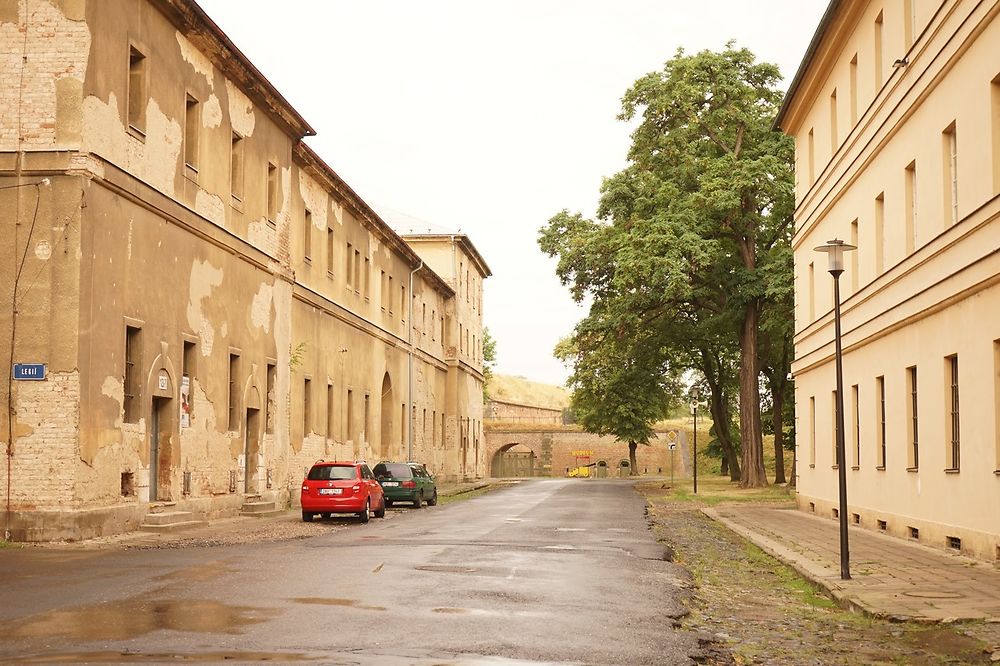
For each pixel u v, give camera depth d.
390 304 51.03
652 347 53.84
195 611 10.78
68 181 20.03
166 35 24.14
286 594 12.18
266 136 31.61
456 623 10.21
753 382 47.94
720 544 21.83
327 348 39.03
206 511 26.12
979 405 17.42
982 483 17.27
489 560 16.64
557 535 22.44
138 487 22.38
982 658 9.53
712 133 47.12
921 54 20.38
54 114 20.12
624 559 17.44
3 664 7.95
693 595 13.30
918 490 21.09
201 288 26.22
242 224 29.39
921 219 20.77
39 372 19.70
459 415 68.50
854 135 26.14
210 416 26.77
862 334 25.61
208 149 26.81
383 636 9.39
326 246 39.12
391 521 27.89
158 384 23.50
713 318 48.16
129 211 22.12
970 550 17.86
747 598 13.73
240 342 29.03
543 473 101.44
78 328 19.83
